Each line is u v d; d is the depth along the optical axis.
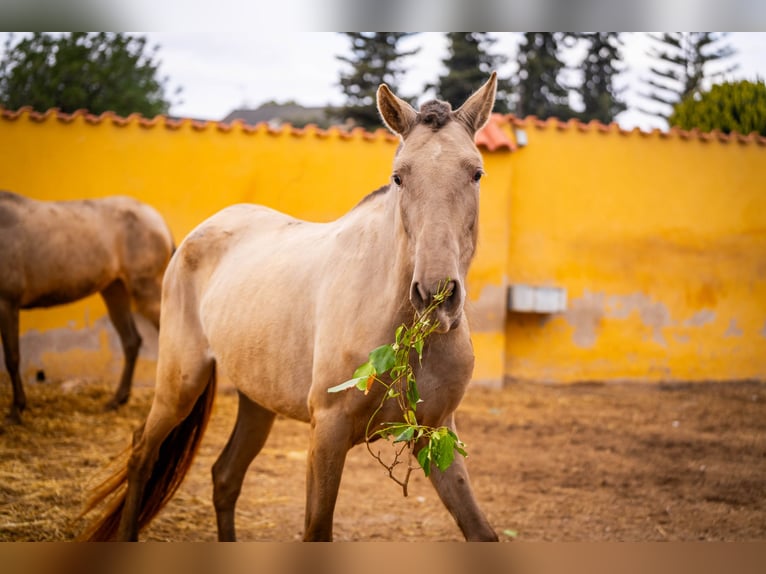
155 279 7.45
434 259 2.48
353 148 8.95
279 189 8.83
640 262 9.63
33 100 17.28
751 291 9.96
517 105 22.36
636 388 9.36
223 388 8.50
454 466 3.02
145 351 8.51
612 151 9.57
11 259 6.74
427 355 2.87
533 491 5.32
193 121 8.67
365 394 2.86
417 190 2.64
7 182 8.34
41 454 5.80
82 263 7.10
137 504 3.90
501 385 8.98
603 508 4.97
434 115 2.82
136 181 8.57
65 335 8.37
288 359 3.27
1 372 8.10
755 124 11.65
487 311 8.99
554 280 9.43
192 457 4.06
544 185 9.43
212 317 3.78
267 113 23.02
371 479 5.59
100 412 7.19
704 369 9.80
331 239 3.36
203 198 8.70
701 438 7.02
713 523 4.70
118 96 18.34
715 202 9.84
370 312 2.89
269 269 3.57
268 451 6.32
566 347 9.44
